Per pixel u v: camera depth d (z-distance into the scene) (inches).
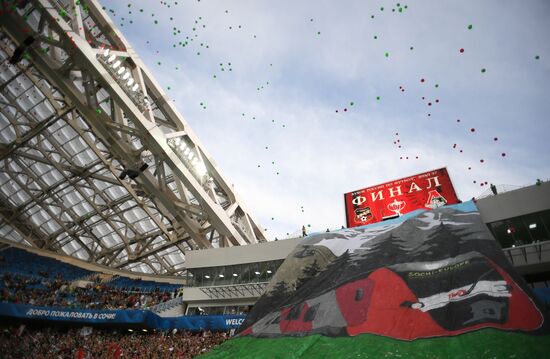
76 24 1111.6
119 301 1430.9
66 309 1112.2
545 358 442.0
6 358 961.5
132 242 1834.4
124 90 1167.6
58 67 1131.3
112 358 965.2
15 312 1069.1
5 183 1723.7
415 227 839.1
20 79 1398.9
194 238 1316.4
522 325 499.8
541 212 890.7
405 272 698.2
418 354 508.1
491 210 933.8
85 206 1780.3
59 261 1722.4
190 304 1209.4
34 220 1840.6
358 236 903.1
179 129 1357.0
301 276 851.4
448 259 690.2
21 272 1535.4
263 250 1191.6
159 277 1889.8
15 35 1085.1
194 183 1210.0
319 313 685.3
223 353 660.1
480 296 573.3
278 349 625.6
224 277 1194.6
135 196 1627.7
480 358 467.5
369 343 562.3
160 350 982.4
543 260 848.9
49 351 1010.1
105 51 1137.4
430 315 576.1
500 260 641.0
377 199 1114.7
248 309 1147.9
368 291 687.7
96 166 1628.9
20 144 1518.2
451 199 1031.0
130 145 1256.2
